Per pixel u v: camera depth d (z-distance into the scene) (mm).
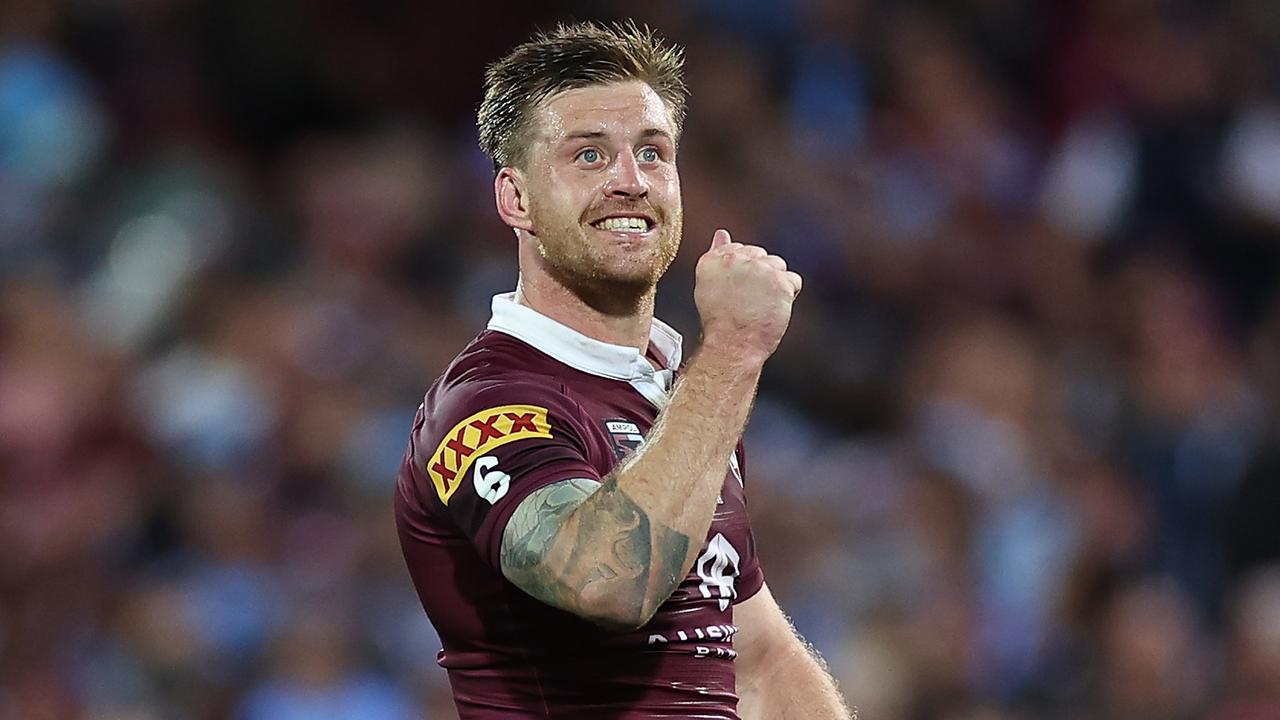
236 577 33562
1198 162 46469
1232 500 38281
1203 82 48281
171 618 32344
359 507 34656
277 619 32938
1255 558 37781
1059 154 48375
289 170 43656
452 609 14977
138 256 39375
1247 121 47750
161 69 44812
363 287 39531
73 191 41562
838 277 42812
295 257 40250
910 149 47031
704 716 14836
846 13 48188
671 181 15102
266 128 45125
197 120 44688
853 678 31672
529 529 13664
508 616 14719
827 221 43531
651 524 13539
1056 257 45094
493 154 15406
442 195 42500
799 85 46875
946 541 35188
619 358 15195
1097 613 35375
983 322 42156
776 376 39188
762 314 14094
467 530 14141
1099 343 43656
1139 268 44938
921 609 33219
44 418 35188
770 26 47219
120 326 37938
